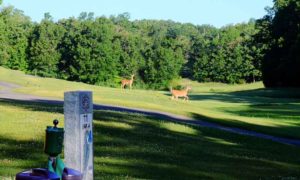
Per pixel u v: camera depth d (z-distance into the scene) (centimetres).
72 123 778
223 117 3306
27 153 1566
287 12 8944
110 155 1666
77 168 779
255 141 2420
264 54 9762
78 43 12488
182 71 15212
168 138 2123
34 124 2030
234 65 13912
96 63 12488
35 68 12525
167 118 2931
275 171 1711
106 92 4838
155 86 13350
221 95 7175
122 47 13362
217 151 1988
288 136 2838
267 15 9631
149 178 1371
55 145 599
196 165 1653
